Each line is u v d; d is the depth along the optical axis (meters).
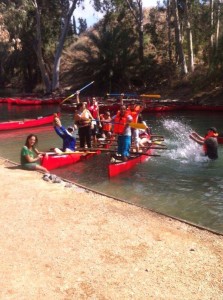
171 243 5.68
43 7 38.22
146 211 7.05
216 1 30.91
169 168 10.91
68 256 5.31
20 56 42.62
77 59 41.47
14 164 10.72
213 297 4.35
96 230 6.15
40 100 31.59
